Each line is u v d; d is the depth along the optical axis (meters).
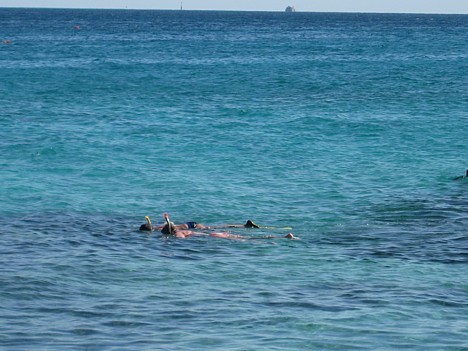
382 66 114.44
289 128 57.47
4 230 31.56
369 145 51.41
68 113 64.56
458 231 32.03
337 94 79.31
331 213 35.22
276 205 36.69
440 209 35.72
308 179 42.00
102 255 28.36
